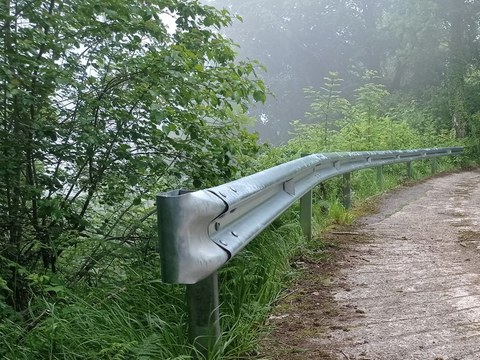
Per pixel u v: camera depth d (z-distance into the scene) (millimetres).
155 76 3951
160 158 4492
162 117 3832
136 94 4164
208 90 4340
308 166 5285
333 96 13828
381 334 2992
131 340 2682
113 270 4070
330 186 8281
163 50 4090
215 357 2590
